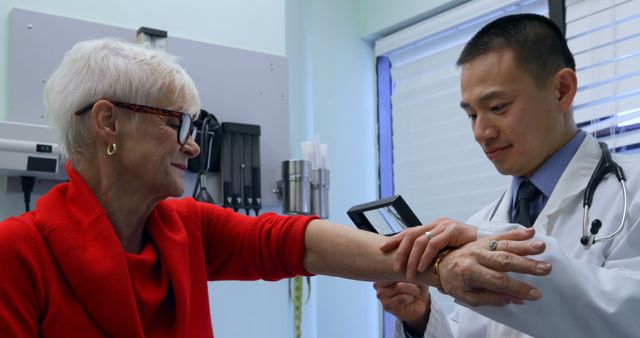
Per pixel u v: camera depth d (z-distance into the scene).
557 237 1.37
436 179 2.79
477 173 2.62
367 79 3.11
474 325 1.44
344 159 2.96
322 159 2.11
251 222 1.31
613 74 2.21
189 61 2.01
